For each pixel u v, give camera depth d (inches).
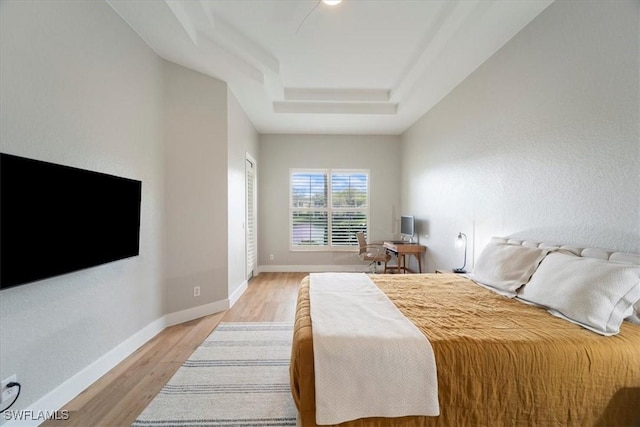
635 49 61.6
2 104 55.4
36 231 59.4
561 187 79.4
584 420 49.4
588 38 71.4
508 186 100.3
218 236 131.9
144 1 81.0
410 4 90.4
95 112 78.7
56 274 64.2
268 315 128.2
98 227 76.9
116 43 86.4
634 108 61.9
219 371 82.8
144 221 101.4
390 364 48.3
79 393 72.5
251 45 113.7
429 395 47.6
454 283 93.4
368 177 223.1
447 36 100.3
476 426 49.1
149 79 103.3
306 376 49.4
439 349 49.5
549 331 54.6
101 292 81.1
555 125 81.1
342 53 120.6
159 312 110.7
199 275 125.4
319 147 221.8
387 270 217.0
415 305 70.7
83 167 74.9
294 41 112.3
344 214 223.9
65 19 68.7
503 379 49.1
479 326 57.2
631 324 57.6
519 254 83.9
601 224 68.7
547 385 49.1
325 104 172.6
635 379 49.7
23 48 59.0
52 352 65.9
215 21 98.7
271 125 199.3
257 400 70.2
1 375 55.7
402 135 218.4
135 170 96.3
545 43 84.3
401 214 221.3
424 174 175.9
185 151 119.6
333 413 46.7
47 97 64.4
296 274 212.1
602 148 68.6
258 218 218.4
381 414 47.4
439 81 131.4
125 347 90.7
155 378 79.3
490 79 109.8
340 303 71.6
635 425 49.5
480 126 116.4
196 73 122.1
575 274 63.9
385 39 109.9
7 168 53.4
